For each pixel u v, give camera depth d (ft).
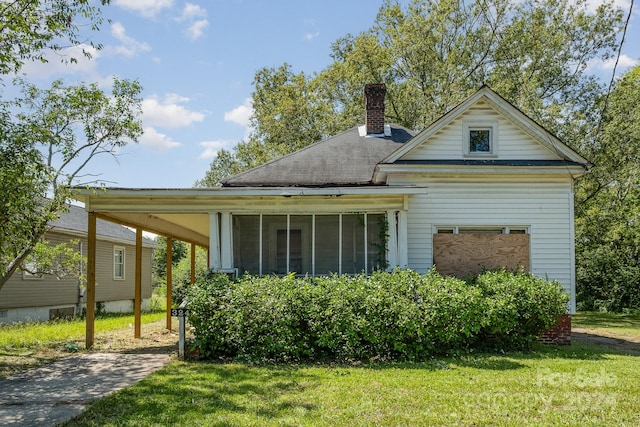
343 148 48.49
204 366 26.63
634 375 23.90
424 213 39.63
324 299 28.73
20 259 32.89
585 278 82.94
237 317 27.99
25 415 18.11
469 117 41.27
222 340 28.48
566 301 32.68
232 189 33.71
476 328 28.91
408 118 90.07
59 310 64.08
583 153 75.31
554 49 83.20
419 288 29.40
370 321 27.99
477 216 39.63
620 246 82.28
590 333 48.37
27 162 27.50
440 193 39.86
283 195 34.06
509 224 39.65
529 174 39.81
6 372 26.48
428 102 86.89
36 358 30.86
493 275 33.81
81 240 67.62
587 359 29.27
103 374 25.61
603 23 82.33
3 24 27.12
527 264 38.40
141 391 20.94
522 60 85.25
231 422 16.47
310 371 24.88
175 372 25.07
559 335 35.81
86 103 34.35
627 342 40.73
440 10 89.66
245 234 36.01
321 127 98.94
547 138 40.37
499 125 41.16
